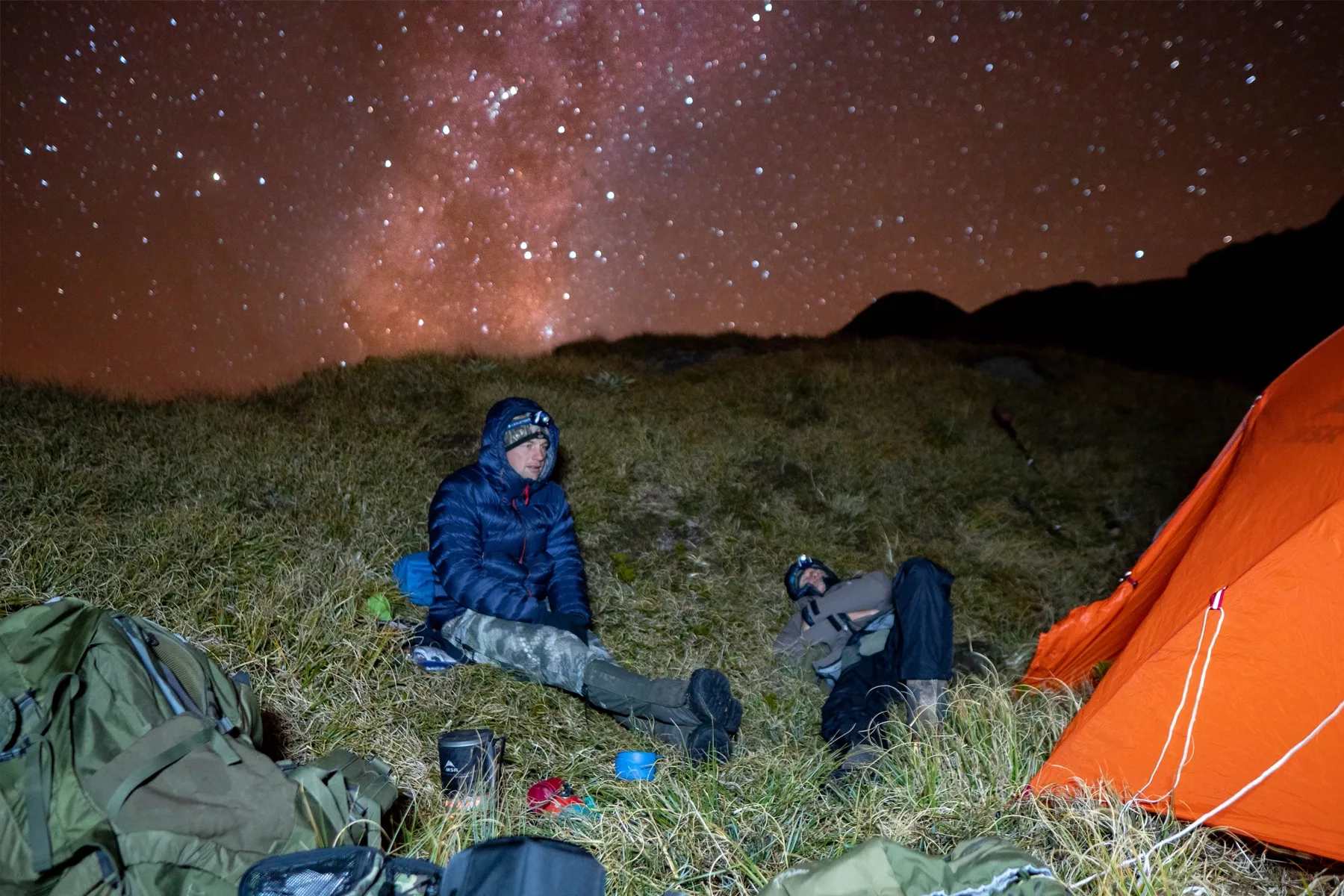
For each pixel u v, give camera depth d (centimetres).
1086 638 376
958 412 894
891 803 265
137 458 476
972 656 429
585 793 276
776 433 738
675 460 642
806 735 349
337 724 298
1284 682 241
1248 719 244
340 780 208
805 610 391
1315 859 247
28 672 186
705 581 505
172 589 344
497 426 383
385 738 296
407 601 400
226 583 364
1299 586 242
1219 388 1410
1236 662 246
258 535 411
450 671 352
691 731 309
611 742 323
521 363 938
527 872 179
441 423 668
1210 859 242
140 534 380
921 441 790
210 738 195
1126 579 371
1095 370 1393
